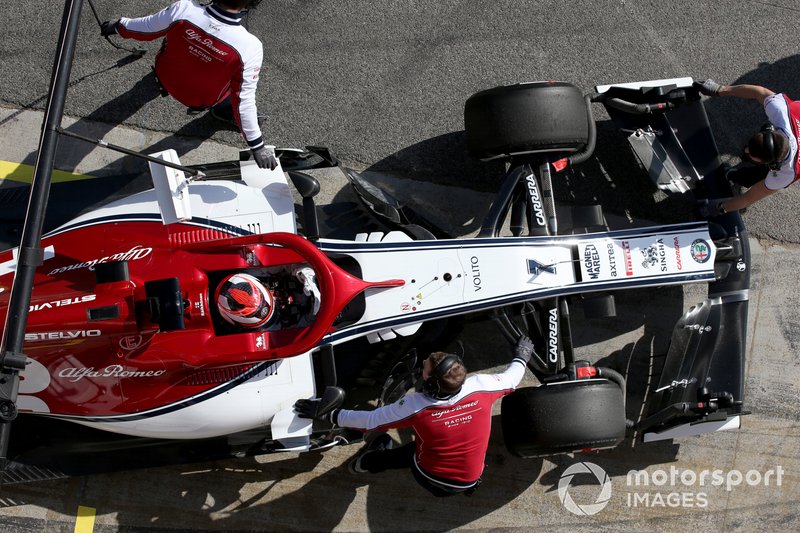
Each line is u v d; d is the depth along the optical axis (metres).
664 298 5.00
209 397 3.96
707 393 4.33
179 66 4.04
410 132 5.11
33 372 3.98
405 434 4.93
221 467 4.85
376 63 5.16
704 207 4.57
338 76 5.13
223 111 4.78
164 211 3.91
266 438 4.27
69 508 4.77
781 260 5.05
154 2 5.11
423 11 5.19
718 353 4.44
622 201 5.06
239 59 3.82
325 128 5.10
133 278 3.83
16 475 4.27
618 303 5.00
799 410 4.98
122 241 4.03
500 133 4.24
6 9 5.08
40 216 3.30
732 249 4.44
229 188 4.11
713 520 4.93
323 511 4.86
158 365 3.81
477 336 4.97
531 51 5.19
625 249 4.30
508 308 4.68
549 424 4.11
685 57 5.20
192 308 3.73
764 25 5.22
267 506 4.85
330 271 3.62
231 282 3.48
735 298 4.49
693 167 4.59
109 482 4.80
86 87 5.05
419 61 5.16
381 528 4.87
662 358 4.98
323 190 5.03
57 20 5.09
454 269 4.17
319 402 3.88
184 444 4.34
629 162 5.07
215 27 3.75
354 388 4.84
